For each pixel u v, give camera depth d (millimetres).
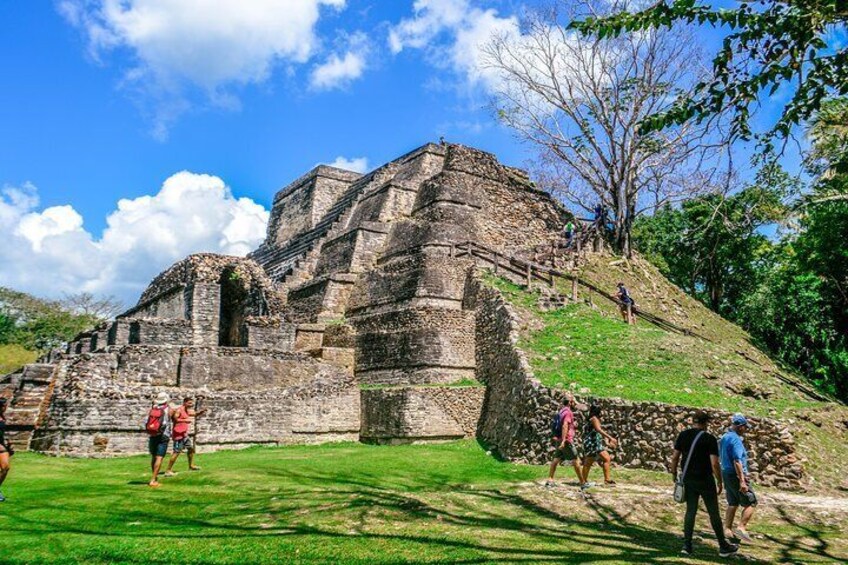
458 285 20422
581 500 9148
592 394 13367
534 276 21516
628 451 12078
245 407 15531
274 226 36656
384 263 24125
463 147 27156
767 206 22891
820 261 22766
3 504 8180
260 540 6438
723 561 6453
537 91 26469
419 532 6898
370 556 5938
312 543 6344
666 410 11867
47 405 14797
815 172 19547
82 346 24656
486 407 16969
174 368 16797
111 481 10211
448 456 13852
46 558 5766
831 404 15016
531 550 6332
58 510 7836
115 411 13828
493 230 25438
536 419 13570
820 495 10383
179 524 7172
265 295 21750
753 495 7371
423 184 26547
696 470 6809
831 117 16938
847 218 21703
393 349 19219
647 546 6949
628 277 24406
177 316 22656
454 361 18375
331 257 26000
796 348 27188
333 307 23062
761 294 27953
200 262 22594
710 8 7508
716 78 7754
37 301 43250
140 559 5777
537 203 27562
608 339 16891
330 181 33438
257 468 11695
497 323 17859
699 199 25781
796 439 12180
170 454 14023
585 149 26750
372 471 11773
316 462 12680
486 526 7363
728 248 29828
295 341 20969
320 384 17203
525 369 14953
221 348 17297
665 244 31984
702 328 23516
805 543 7656
